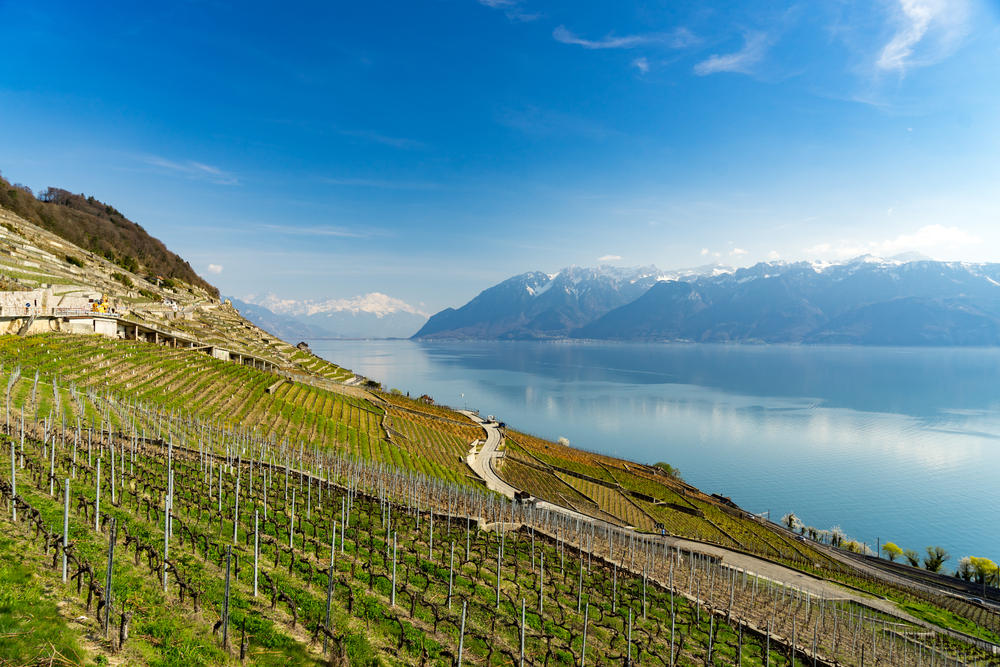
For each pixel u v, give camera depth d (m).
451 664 22.20
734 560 83.62
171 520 29.23
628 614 35.16
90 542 23.12
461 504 63.41
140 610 19.05
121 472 36.62
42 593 17.83
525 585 36.19
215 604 21.39
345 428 113.50
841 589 75.56
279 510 38.53
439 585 31.16
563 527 67.50
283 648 19.61
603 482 147.62
